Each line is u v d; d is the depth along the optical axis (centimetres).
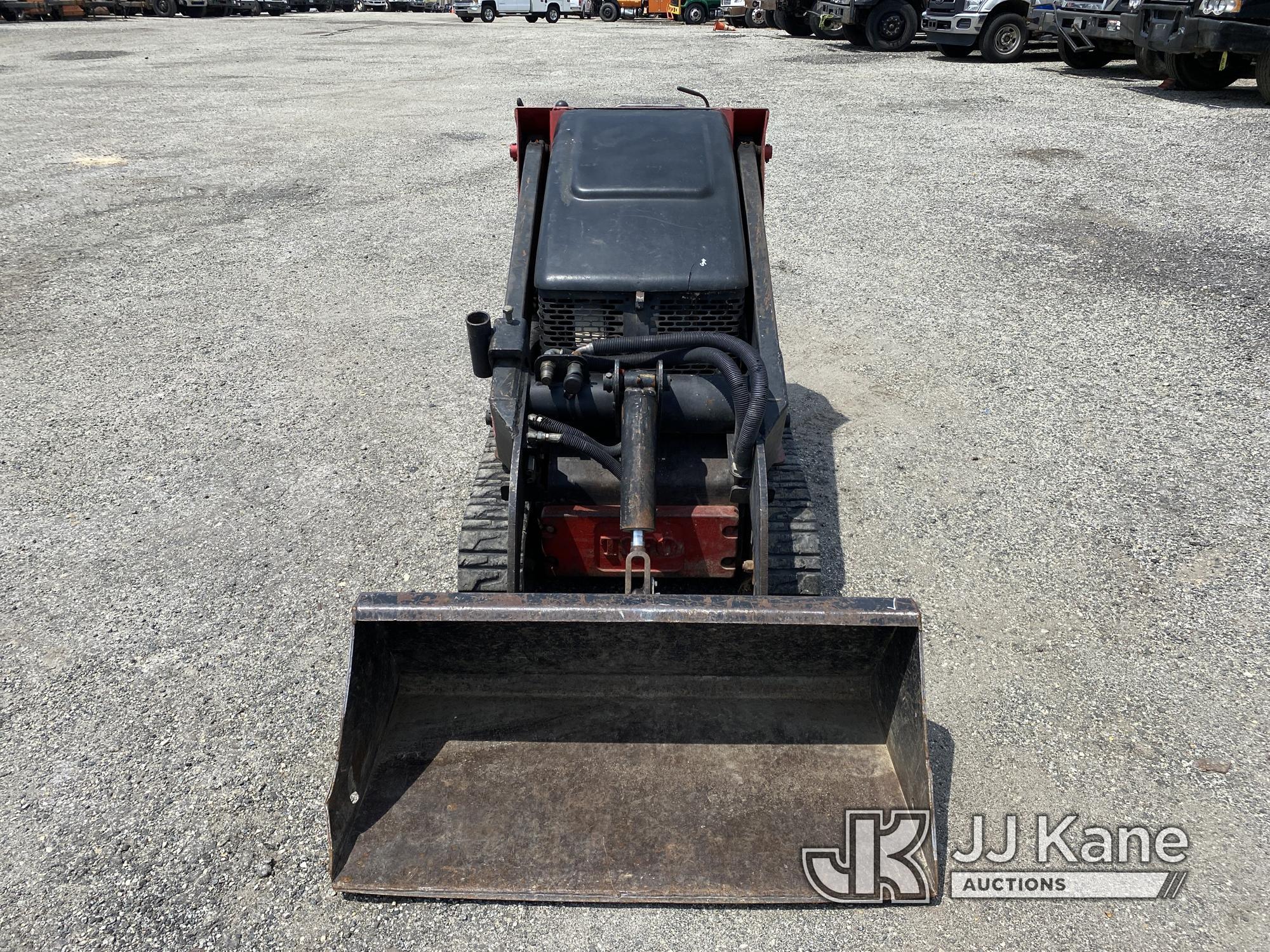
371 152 1264
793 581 364
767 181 1077
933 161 1134
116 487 527
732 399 373
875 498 507
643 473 343
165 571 459
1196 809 330
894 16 1953
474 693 345
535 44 2508
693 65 1916
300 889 306
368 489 523
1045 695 379
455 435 577
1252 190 972
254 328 734
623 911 299
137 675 394
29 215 1010
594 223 398
